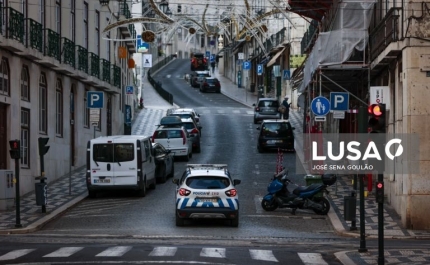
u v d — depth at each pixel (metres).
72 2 60.91
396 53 40.38
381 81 48.97
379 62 43.72
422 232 37.09
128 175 47.19
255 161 64.31
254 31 78.06
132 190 48.31
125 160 47.25
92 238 34.03
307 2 60.09
